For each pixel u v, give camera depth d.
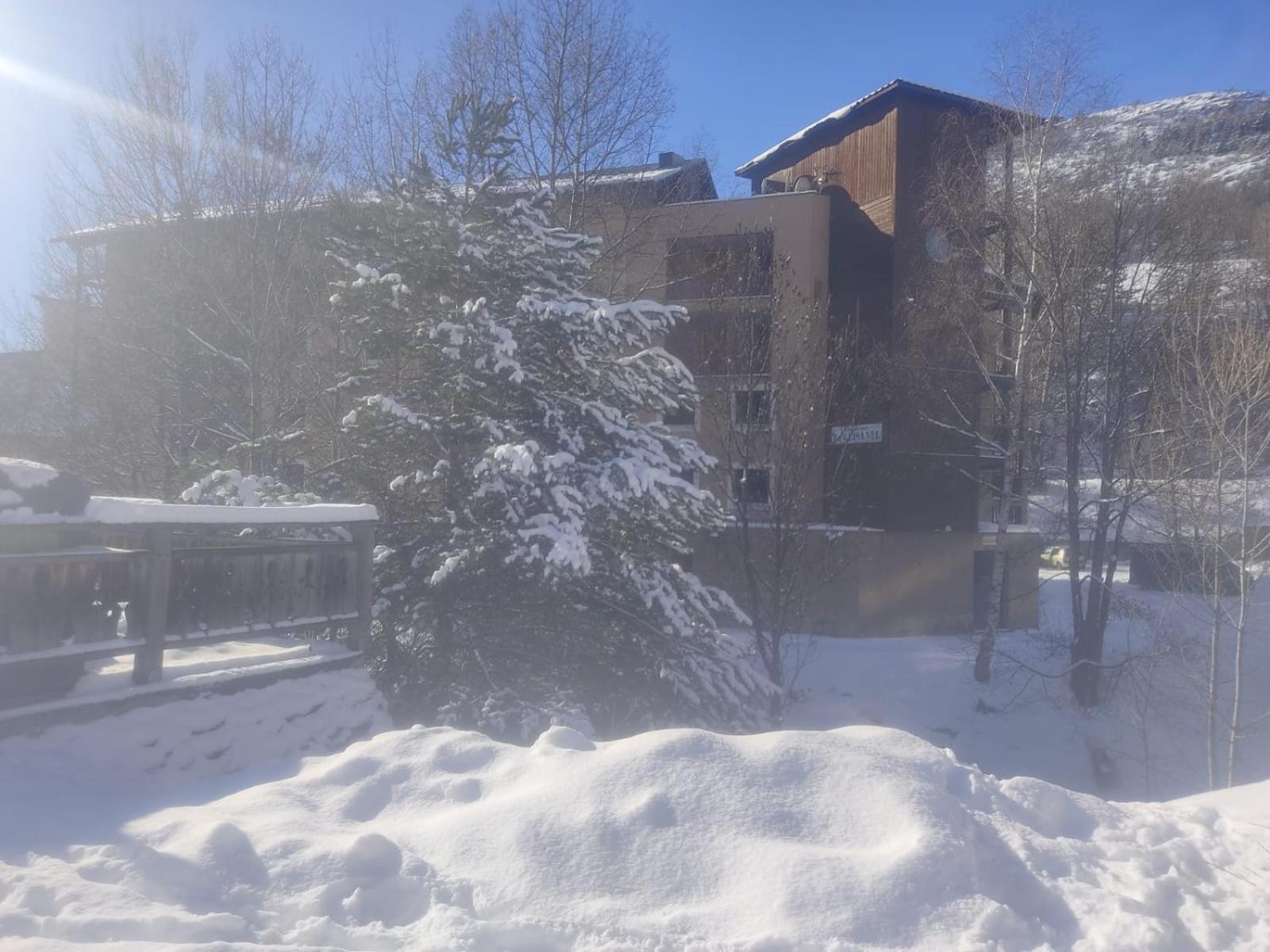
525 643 13.48
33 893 4.10
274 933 4.04
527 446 11.59
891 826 4.73
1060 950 4.16
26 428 19.53
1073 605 23.14
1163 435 21.62
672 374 14.27
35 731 6.31
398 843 4.65
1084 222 22.44
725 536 23.27
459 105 14.05
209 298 18.08
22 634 6.41
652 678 13.82
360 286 12.77
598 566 13.30
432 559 12.51
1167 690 22.42
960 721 22.31
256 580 8.25
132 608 7.14
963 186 23.64
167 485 16.36
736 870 4.44
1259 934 4.34
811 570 23.91
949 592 26.64
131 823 4.96
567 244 13.70
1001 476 27.33
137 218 18.98
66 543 6.90
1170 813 5.70
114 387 18.14
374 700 8.83
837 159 28.86
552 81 23.36
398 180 14.02
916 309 24.58
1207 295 21.72
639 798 4.86
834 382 22.61
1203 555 20.17
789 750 5.32
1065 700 22.78
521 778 5.29
